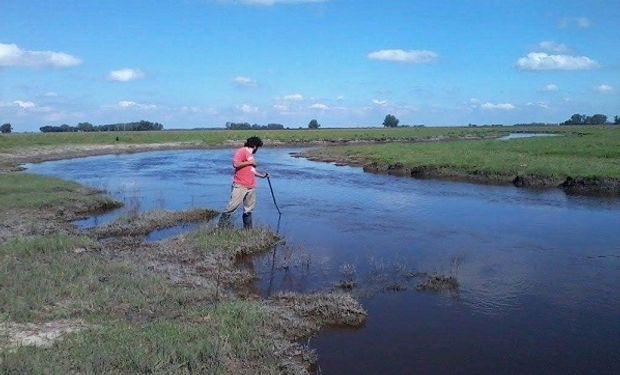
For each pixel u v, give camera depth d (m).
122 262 10.10
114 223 14.79
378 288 9.58
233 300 8.54
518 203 19.00
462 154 35.84
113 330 6.78
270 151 57.06
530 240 13.19
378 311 8.54
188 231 14.07
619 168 25.03
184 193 22.53
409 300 9.02
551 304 8.78
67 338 6.46
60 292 8.20
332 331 7.75
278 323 7.65
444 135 87.31
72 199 18.56
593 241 13.05
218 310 7.71
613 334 7.62
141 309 7.88
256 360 6.44
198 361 6.08
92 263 9.84
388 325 7.97
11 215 16.14
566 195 20.91
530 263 11.14
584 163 27.69
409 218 16.20
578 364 6.75
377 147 49.72
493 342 7.36
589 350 7.13
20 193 19.70
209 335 6.73
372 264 11.09
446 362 6.78
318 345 7.27
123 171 33.62
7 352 5.97
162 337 6.50
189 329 6.87
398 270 10.64
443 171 28.39
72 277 8.94
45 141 59.78
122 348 6.14
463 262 11.23
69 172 32.94
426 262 11.22
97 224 15.67
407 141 72.56
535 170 25.17
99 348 6.10
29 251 10.66
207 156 49.22
